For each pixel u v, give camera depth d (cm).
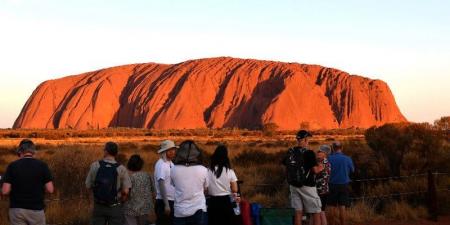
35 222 788
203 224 795
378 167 1711
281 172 1972
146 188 957
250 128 17300
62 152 1717
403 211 1425
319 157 1129
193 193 792
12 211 783
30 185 782
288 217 1012
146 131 14125
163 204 959
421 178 1645
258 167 2348
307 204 1050
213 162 859
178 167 800
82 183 1566
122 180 880
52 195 1477
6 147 5147
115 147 884
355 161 1738
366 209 1422
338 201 1222
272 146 5259
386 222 1359
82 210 1341
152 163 2611
